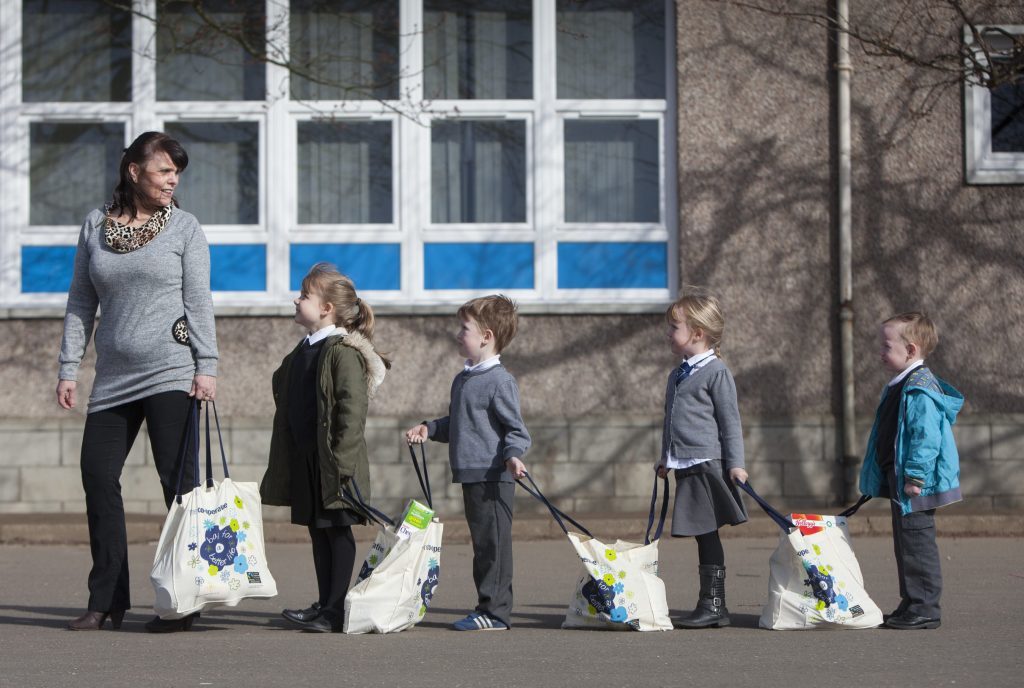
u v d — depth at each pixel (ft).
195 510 34.01
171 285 35.35
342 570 35.09
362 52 64.59
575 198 64.34
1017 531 58.23
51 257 63.72
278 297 63.46
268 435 61.57
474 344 35.37
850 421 61.62
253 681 27.27
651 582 35.27
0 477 61.26
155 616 38.42
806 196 62.49
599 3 64.69
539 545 56.49
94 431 35.32
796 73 62.54
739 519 35.17
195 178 64.44
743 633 34.42
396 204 63.98
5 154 63.87
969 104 62.23
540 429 61.93
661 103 64.13
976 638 33.22
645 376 62.28
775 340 62.23
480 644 32.50
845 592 34.86
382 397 62.13
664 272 63.62
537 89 64.34
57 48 64.59
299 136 64.54
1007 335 62.28
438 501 61.93
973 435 61.87
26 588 44.75
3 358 61.72
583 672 28.35
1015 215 62.44
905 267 62.39
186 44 61.05
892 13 62.49
